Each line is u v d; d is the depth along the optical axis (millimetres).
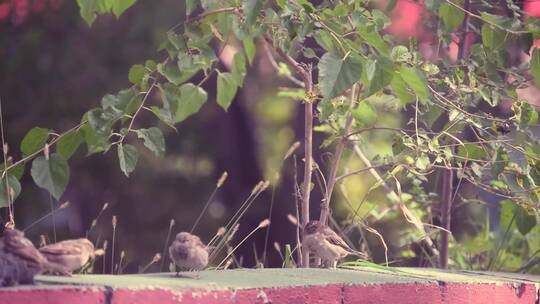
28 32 25516
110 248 25656
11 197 11016
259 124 27062
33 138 11188
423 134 11211
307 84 11805
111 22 25750
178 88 11492
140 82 11367
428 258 13922
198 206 27000
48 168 10773
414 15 16719
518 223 13102
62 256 7805
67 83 25531
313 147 17375
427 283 9539
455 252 14438
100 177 26203
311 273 9633
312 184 11781
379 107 15836
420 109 12422
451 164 12656
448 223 13094
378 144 19078
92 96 25469
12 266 7141
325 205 11781
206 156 27016
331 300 8680
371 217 15945
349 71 9898
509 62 12242
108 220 26141
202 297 7695
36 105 25438
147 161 26469
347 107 11633
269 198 24016
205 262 8898
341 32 10297
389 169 12469
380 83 10375
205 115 26547
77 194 26016
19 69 25438
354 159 20938
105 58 25719
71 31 25672
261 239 23266
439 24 12578
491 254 14805
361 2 11477
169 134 26750
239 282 8359
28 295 6844
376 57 10312
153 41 25578
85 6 11984
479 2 13320
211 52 11422
